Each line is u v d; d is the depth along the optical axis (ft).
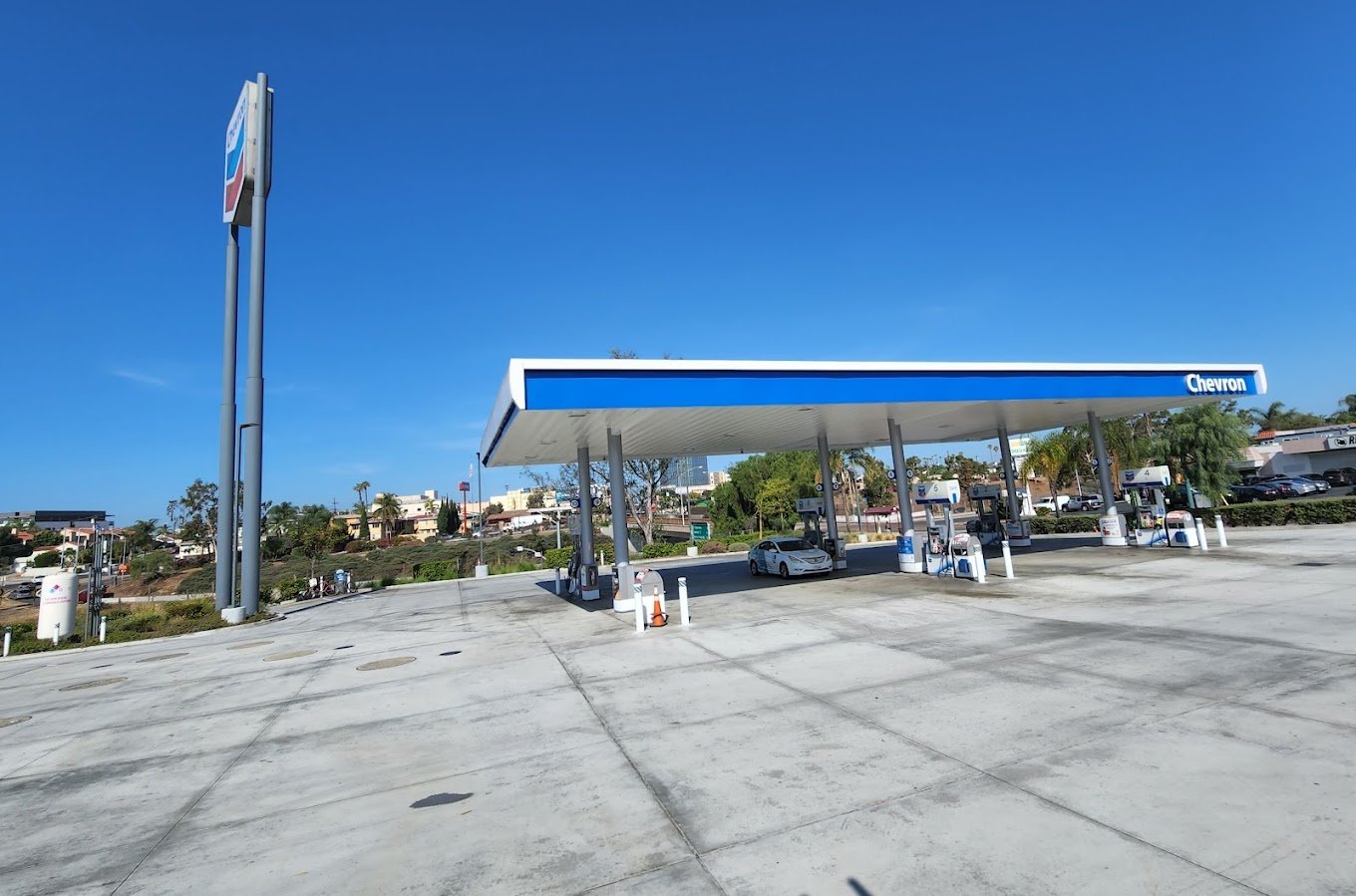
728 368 45.68
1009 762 16.55
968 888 11.31
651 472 128.98
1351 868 10.98
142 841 16.40
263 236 78.54
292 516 266.16
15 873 15.07
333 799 18.13
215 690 35.24
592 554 64.03
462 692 29.55
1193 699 20.12
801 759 17.99
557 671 32.14
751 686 26.25
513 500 453.99
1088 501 173.68
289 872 14.10
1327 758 15.20
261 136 79.41
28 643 64.18
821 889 11.71
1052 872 11.60
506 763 19.80
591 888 12.41
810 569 64.90
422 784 18.69
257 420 76.13
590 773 18.37
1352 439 145.07
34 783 21.89
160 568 192.54
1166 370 61.21
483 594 83.15
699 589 62.69
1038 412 66.49
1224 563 49.47
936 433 85.46
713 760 18.51
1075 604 38.40
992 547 80.28
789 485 172.55
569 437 58.08
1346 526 67.05
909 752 17.80
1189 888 10.80
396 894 12.82
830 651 31.45
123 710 32.40
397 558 197.26
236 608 71.61
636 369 43.45
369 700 29.58
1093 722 18.90
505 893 12.50
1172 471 106.32
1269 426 256.93
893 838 13.28
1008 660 26.94
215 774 21.18
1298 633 27.12
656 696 26.00
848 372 49.14
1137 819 13.19
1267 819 12.76
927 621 37.17
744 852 13.26
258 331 76.95
